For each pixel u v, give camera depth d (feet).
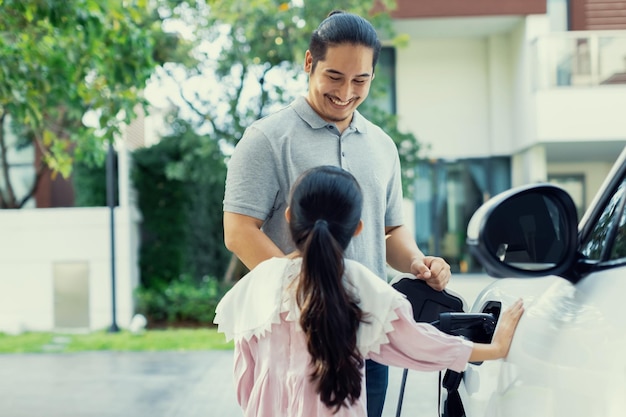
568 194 5.37
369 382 8.00
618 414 3.84
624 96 40.16
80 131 23.31
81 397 20.93
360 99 7.29
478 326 6.66
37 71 18.02
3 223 34.22
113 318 32.81
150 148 37.40
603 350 4.16
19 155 42.09
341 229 6.12
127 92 19.44
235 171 7.38
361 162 7.59
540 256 5.65
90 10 16.72
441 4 41.75
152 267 37.19
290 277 6.29
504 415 5.44
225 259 38.45
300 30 35.04
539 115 40.50
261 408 6.24
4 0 15.66
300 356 6.15
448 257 46.75
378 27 36.68
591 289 4.90
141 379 23.15
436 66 46.09
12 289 34.24
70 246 34.19
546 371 4.78
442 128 46.19
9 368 25.14
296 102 7.54
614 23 43.45
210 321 34.88
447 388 7.44
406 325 6.07
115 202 36.78
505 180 46.34
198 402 20.20
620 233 4.98
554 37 40.34
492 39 45.52
